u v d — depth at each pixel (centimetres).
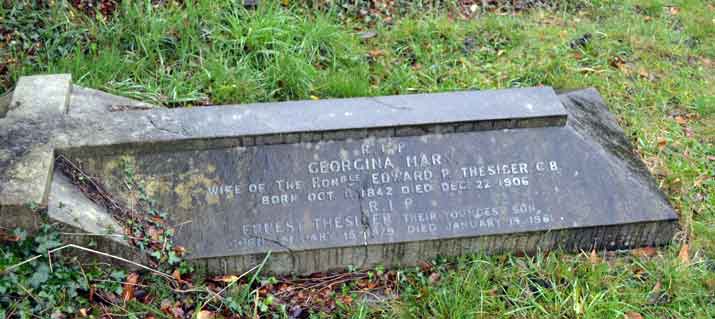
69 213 231
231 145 251
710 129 314
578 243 255
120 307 230
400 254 248
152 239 238
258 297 240
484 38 358
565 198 255
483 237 249
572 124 270
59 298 227
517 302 241
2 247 227
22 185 229
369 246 245
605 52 355
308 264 246
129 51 319
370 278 248
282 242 242
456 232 248
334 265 249
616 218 254
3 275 222
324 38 333
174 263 239
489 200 252
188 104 302
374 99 269
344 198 248
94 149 244
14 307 221
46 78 272
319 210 246
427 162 255
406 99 269
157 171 246
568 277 246
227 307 236
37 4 328
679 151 303
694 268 253
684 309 242
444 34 356
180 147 248
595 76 338
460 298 237
